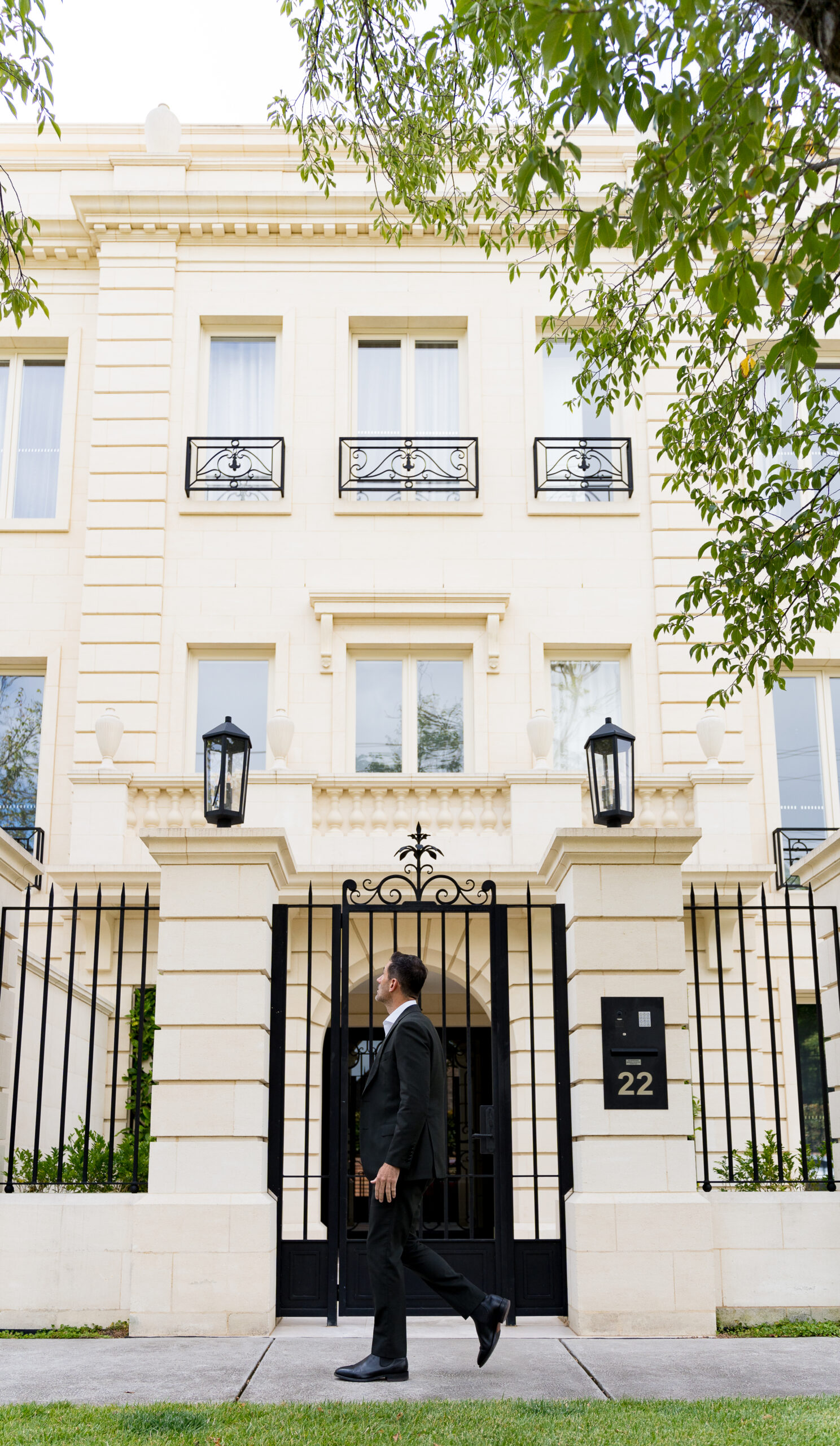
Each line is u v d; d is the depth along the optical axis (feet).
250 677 47.96
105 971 41.83
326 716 46.47
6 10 23.91
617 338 27.40
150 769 45.57
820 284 17.43
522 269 50.80
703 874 41.52
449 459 49.88
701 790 43.32
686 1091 23.67
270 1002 24.80
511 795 42.06
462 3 20.74
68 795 46.70
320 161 33.17
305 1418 15.80
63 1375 18.75
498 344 50.31
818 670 48.70
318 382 49.96
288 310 50.52
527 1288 23.77
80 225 51.08
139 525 47.96
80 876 41.14
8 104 25.34
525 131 28.68
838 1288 23.56
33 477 50.78
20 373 51.57
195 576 47.85
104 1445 14.44
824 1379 18.61
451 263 50.93
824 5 12.85
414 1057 18.66
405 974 19.69
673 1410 16.37
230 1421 15.62
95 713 46.21
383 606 47.14
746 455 27.63
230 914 24.12
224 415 50.65
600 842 24.41
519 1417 15.92
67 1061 24.57
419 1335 22.21
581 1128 23.44
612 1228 22.82
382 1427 15.29
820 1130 42.93
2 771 47.88
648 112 16.30
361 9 28.19
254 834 24.27
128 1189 25.44
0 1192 24.06
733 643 26.30
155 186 51.16
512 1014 40.96
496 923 24.85
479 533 48.42
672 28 16.08
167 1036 23.66
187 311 50.55
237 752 25.00
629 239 18.99
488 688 46.91
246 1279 22.41
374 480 49.47
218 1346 21.06
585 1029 23.81
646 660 47.50
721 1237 23.61
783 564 25.52
